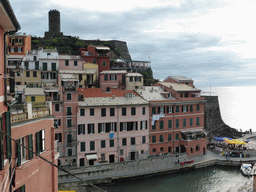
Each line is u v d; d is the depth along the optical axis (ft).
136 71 341.21
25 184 55.88
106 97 199.00
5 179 41.04
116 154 190.08
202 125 231.50
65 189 152.66
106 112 186.50
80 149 179.42
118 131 190.29
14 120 53.01
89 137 181.68
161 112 207.51
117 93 209.67
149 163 184.44
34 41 372.17
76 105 176.86
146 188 162.09
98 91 206.90
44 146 67.77
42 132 66.49
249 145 255.70
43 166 66.13
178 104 214.69
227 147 240.94
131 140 195.62
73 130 177.06
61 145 174.81
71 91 174.91
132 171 176.86
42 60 220.43
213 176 184.75
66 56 244.01
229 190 159.84
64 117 174.60
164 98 214.69
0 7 35.09
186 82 261.65
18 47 245.04
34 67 217.97
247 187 163.43
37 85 215.51
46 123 68.95
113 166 170.09
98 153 184.75
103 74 244.42
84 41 420.77
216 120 302.04
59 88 180.34
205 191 159.12
